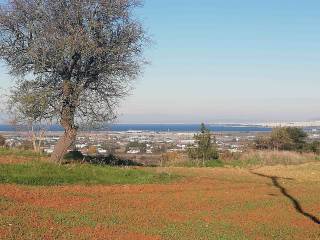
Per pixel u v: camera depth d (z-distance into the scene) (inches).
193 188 759.7
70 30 860.6
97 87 927.0
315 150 1974.7
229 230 473.1
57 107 905.5
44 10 869.8
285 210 595.5
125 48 908.0
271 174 1070.4
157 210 558.6
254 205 620.7
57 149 922.7
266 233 469.4
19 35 895.1
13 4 874.8
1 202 535.2
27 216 465.7
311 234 468.8
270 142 1985.7
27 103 881.5
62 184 730.8
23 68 904.9
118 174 856.9
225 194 705.6
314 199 682.2
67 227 433.1
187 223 492.4
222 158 1515.7
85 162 1006.4
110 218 492.4
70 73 909.2
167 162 1358.3
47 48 858.8
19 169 773.9
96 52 871.7
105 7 880.3
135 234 428.1
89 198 612.7
